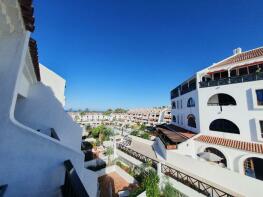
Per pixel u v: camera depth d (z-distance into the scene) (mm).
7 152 3229
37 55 5188
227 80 15812
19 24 3406
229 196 10062
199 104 18422
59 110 9078
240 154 13250
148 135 33094
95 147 32312
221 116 16078
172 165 15516
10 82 3365
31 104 7988
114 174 20453
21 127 3389
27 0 2801
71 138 10070
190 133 19984
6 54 3461
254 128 13602
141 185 14875
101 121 105375
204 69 19203
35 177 3461
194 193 11344
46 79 12984
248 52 20094
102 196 15766
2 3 2855
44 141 3650
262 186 10016
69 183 3137
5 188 3053
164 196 12211
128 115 103750
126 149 22891
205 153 14609
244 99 14391
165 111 72375
